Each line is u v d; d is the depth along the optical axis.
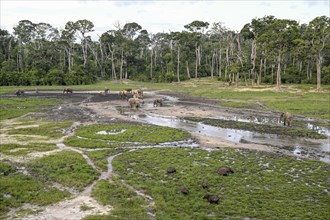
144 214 12.98
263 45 71.56
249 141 25.70
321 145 24.58
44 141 25.25
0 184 15.91
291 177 17.36
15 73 85.31
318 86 62.62
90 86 81.69
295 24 65.19
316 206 13.76
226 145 24.27
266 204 13.90
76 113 39.84
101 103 49.31
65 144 24.50
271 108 43.38
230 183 16.36
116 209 13.40
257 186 16.08
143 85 87.12
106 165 19.09
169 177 17.22
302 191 15.38
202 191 15.33
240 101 50.69
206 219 12.55
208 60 123.31
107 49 121.31
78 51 121.31
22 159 20.30
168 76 98.31
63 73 91.12
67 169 18.27
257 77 86.81
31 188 15.56
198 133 28.61
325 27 60.69
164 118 36.41
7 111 39.41
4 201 14.01
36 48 105.50
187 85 84.75
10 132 28.31
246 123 33.06
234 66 74.75
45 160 19.94
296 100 49.25
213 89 71.00
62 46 104.38
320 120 34.84
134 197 14.72
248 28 80.75
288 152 22.62
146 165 19.31
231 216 12.89
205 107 44.81
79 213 13.12
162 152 21.94
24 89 72.44
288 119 31.89
